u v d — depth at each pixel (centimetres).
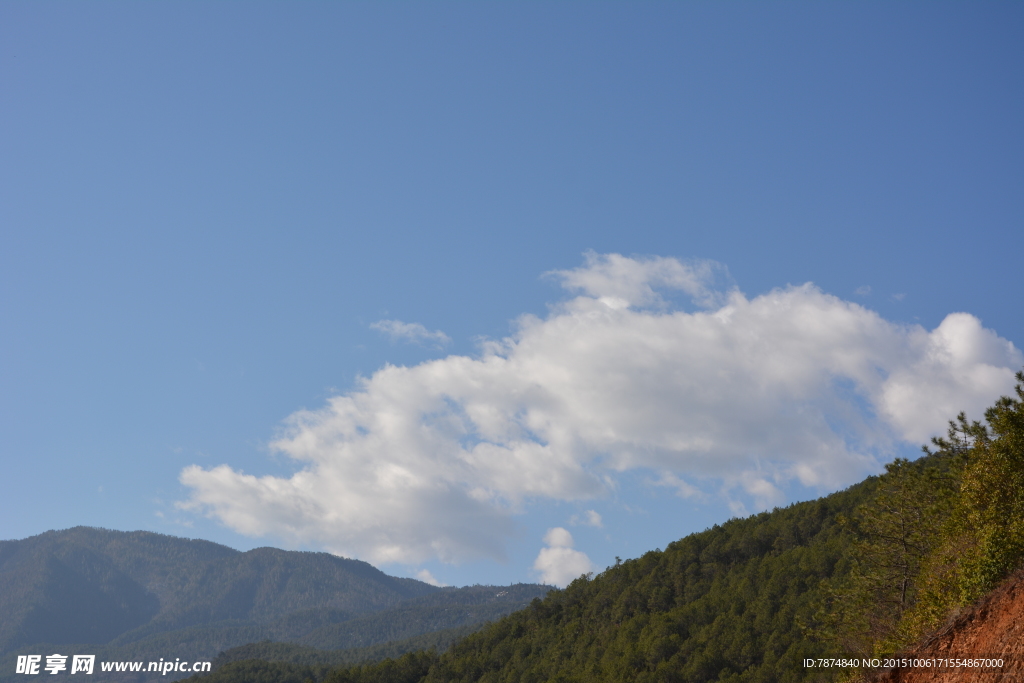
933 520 3144
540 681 12406
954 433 2802
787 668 7581
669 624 10881
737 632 9462
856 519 3609
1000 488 2383
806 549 10556
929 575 2641
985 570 2152
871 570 3391
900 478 3472
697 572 12875
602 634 12669
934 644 2203
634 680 9775
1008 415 2389
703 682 9025
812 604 3622
